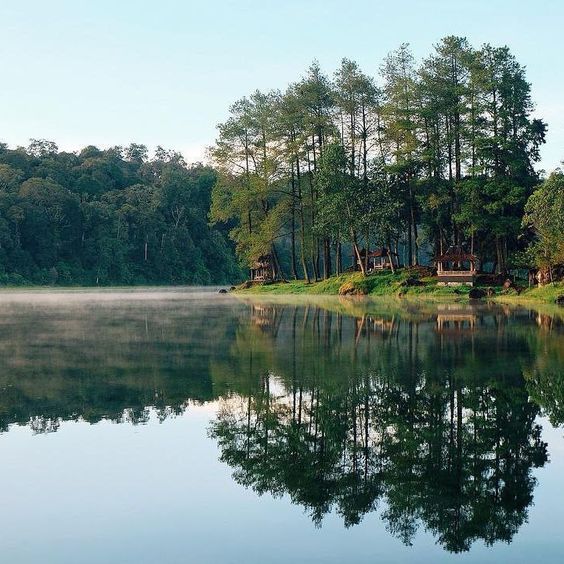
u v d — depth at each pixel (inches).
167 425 582.2
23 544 348.5
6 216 5413.4
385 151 3080.7
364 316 1663.4
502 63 2682.1
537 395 690.2
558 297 2086.6
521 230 2625.5
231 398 686.5
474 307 1956.2
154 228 6353.3
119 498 412.2
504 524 375.9
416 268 2898.6
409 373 820.6
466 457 494.0
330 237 3245.6
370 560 332.2
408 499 414.9
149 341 1178.0
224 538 356.8
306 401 670.5
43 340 1199.6
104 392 717.3
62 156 7185.0
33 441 531.2
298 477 453.7
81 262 5959.6
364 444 526.6
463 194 2785.4
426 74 2849.4
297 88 3169.3
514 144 2647.6
